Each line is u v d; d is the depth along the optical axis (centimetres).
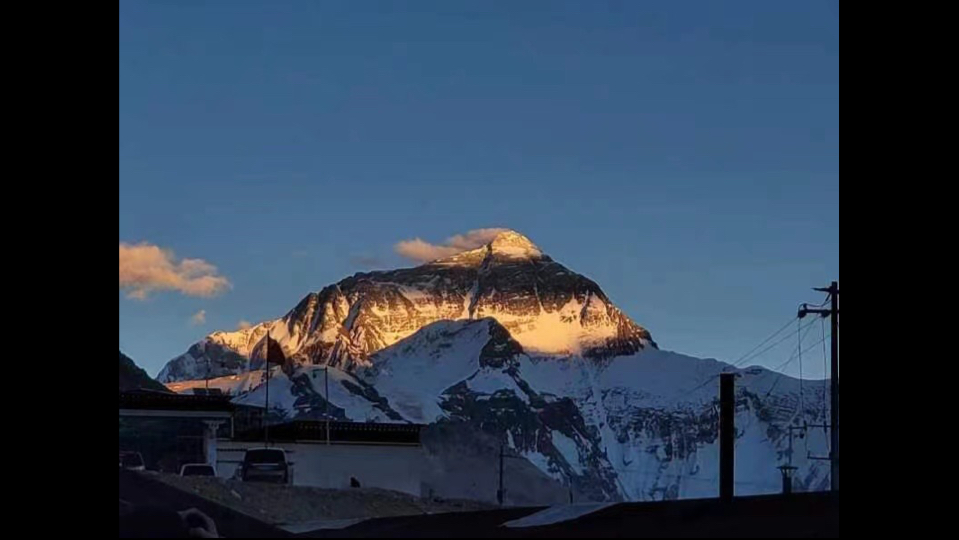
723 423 4203
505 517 3703
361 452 9331
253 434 8956
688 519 3369
